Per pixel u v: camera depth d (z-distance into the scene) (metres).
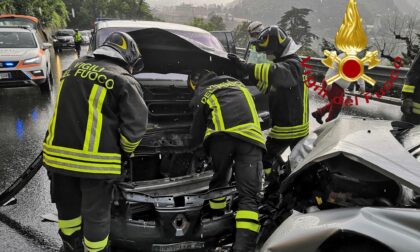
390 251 2.05
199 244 3.00
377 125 2.84
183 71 4.33
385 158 2.29
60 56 23.81
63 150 2.59
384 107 9.24
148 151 3.33
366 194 2.39
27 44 10.75
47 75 10.60
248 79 3.79
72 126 2.59
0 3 29.69
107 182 2.68
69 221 2.89
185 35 5.54
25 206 4.30
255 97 4.26
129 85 2.65
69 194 2.79
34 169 3.85
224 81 3.14
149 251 2.96
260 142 2.96
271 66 3.46
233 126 2.92
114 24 5.68
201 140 3.22
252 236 2.88
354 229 2.03
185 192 3.12
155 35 3.56
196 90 3.22
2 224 3.90
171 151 3.36
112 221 2.95
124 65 2.84
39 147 6.30
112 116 2.65
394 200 2.35
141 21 6.06
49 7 46.06
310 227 2.19
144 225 2.93
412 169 2.21
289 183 2.60
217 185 3.12
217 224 3.04
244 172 2.96
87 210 2.69
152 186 3.12
